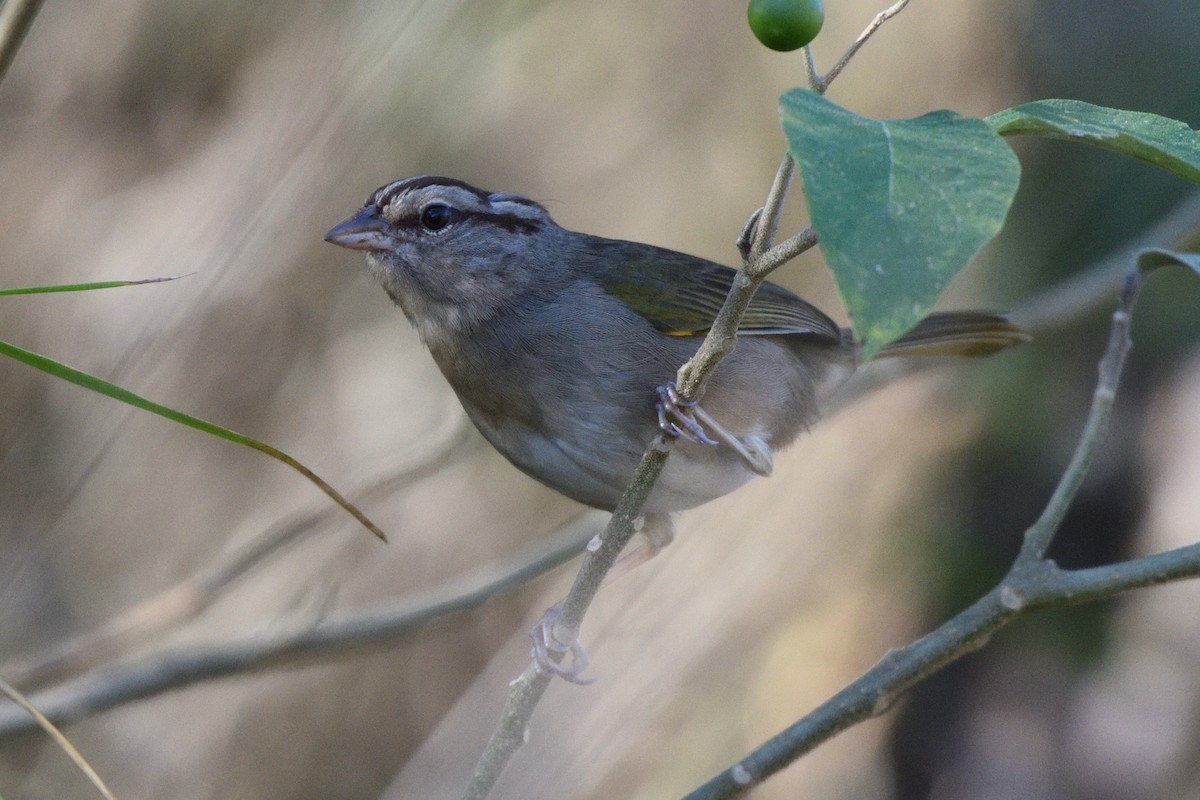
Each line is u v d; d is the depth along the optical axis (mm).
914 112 13930
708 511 13430
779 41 3969
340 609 13906
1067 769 11680
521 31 14984
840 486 13711
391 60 11359
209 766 13945
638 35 15195
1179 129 3660
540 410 7145
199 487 13414
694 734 13195
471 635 14961
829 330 8031
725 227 14812
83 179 13281
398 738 14609
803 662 13133
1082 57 13172
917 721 12711
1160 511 11812
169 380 13430
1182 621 11602
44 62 13773
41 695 8312
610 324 7105
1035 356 13242
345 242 7219
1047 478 12797
